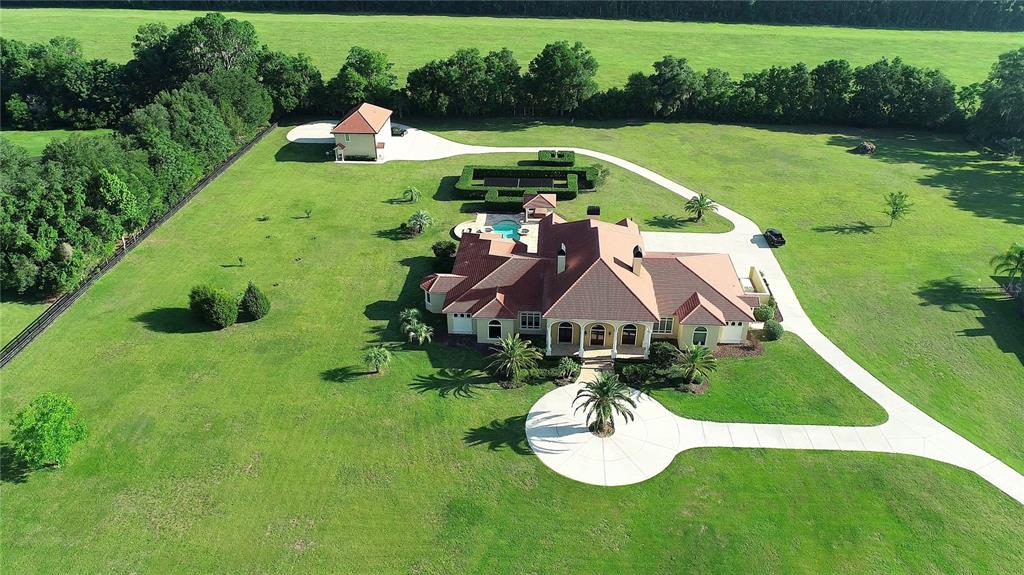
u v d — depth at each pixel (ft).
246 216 241.35
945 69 469.57
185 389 154.20
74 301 186.60
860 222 242.78
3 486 127.95
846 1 623.36
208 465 134.00
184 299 189.78
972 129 335.88
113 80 344.08
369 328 178.60
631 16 637.71
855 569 115.03
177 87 351.46
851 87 357.41
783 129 355.15
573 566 115.55
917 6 618.03
